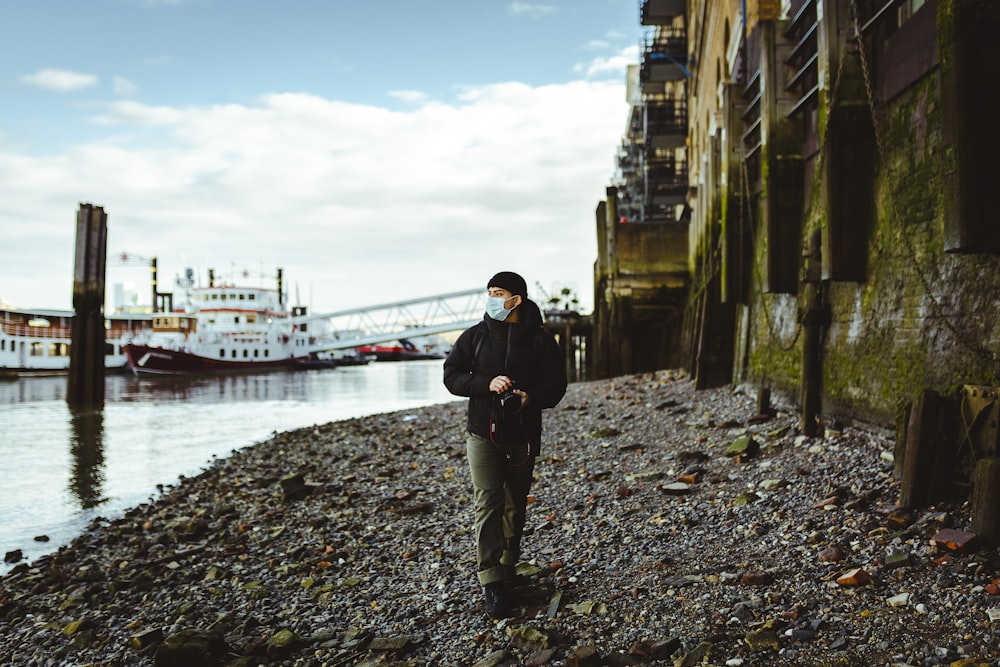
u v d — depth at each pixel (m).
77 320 32.84
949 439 4.89
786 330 9.61
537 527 6.17
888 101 6.65
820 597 3.93
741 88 11.99
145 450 16.58
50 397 36.72
